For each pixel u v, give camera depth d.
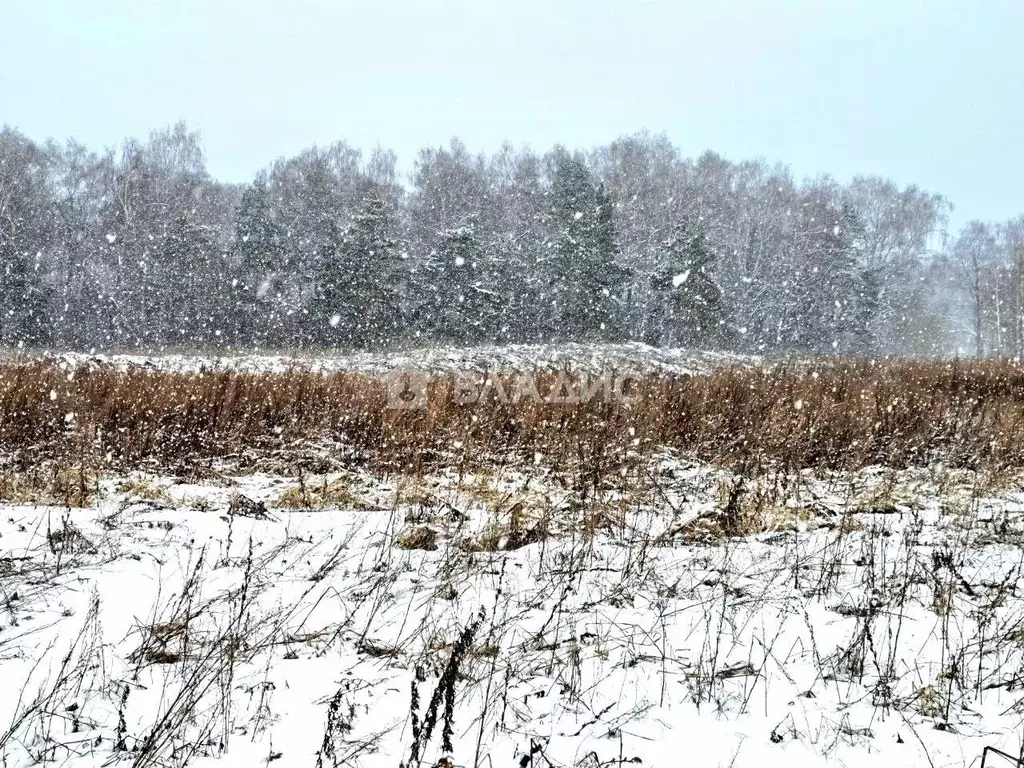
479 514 6.55
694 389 12.69
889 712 3.11
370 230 38.94
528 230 50.34
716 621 4.07
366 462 9.27
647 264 47.84
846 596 4.44
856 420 10.16
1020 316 55.22
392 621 4.05
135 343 42.00
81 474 7.02
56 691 3.14
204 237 43.34
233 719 3.06
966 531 5.77
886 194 62.34
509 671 3.34
